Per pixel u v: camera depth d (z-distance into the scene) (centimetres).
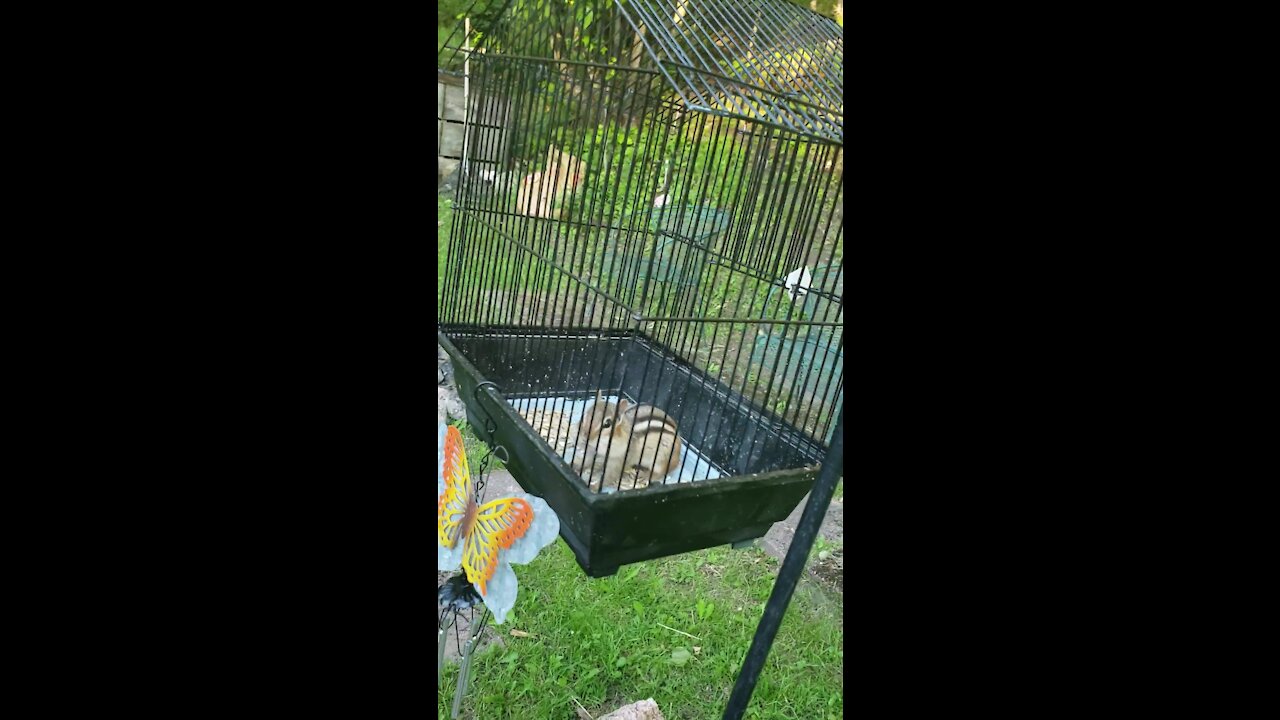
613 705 267
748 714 266
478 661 272
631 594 311
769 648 129
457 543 172
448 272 402
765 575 329
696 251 443
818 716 270
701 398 366
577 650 282
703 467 350
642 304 406
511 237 416
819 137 282
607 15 352
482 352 367
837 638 299
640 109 416
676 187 504
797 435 312
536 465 267
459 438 178
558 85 378
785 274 381
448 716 249
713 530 263
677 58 295
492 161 384
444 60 385
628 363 412
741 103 288
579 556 249
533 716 257
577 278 394
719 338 501
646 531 247
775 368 336
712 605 306
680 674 280
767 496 268
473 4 380
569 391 400
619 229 427
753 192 412
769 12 345
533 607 298
